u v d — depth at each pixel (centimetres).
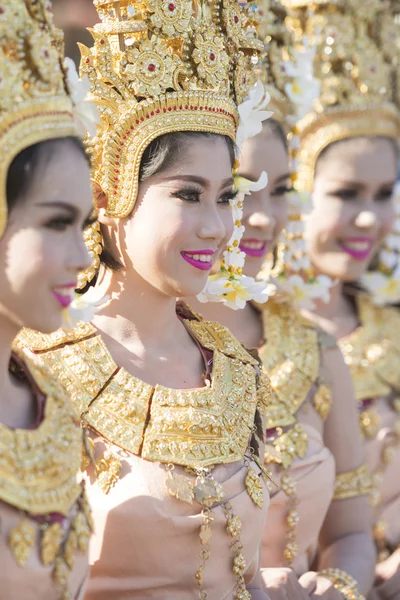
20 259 210
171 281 277
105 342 286
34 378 229
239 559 272
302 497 344
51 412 224
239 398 292
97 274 294
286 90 377
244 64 308
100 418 270
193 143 276
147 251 276
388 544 446
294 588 326
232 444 279
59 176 212
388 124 450
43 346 281
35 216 211
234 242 316
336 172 441
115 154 276
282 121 373
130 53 276
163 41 282
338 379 378
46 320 217
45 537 213
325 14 444
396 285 482
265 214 356
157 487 263
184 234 273
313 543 359
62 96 220
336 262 446
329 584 347
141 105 275
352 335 469
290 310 387
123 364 282
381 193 452
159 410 272
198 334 307
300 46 441
